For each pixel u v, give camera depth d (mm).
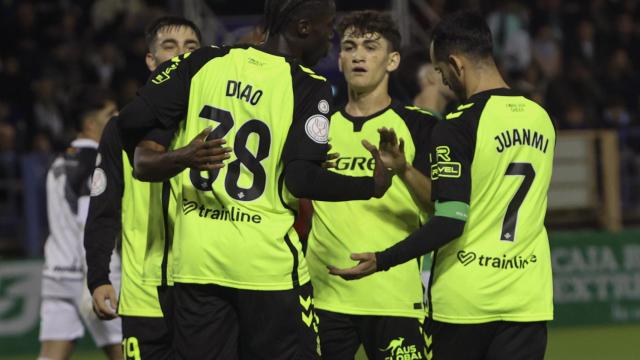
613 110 40844
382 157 13602
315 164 11758
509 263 13023
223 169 11750
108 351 18734
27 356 29250
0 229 32719
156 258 13078
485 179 12898
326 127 11828
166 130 11875
